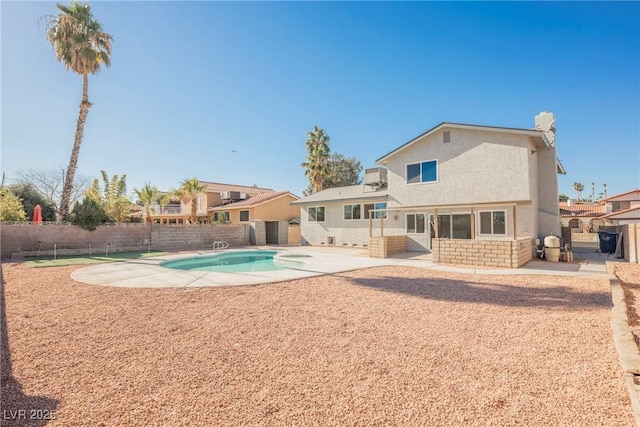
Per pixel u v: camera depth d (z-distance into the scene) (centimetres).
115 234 2128
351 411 306
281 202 3459
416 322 593
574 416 291
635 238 1359
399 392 342
